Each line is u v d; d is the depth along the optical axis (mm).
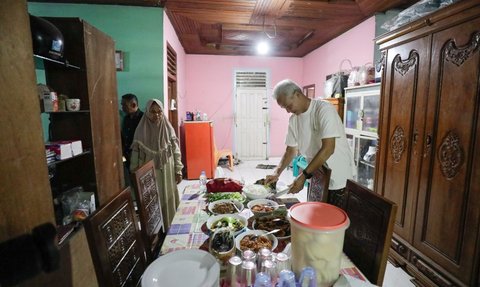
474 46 1439
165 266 833
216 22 3625
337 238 773
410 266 1913
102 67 2043
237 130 6047
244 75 5883
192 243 1149
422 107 1804
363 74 2879
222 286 858
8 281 1040
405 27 1894
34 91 1161
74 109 1714
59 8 3041
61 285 1373
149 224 1445
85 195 1829
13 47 1056
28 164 1122
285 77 6000
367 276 1021
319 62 4996
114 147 2260
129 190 1138
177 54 4336
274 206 1525
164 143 2568
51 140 1859
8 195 1027
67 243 1448
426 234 1796
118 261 942
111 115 2207
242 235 1135
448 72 1603
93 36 1902
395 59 2055
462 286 1531
